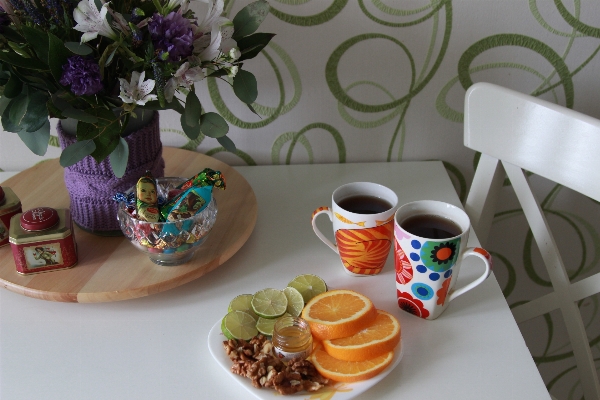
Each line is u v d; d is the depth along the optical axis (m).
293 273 0.92
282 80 1.11
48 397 0.75
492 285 0.90
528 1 1.07
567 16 1.08
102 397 0.75
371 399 0.75
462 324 0.84
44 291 0.85
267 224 1.02
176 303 0.87
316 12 1.06
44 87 0.82
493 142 1.01
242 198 1.04
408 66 1.11
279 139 1.17
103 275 0.88
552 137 0.94
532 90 1.15
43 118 0.81
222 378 0.77
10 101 0.80
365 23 1.07
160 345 0.81
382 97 1.14
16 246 0.85
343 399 0.74
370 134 1.18
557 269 1.02
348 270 0.91
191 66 0.81
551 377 1.46
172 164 1.12
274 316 0.83
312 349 0.79
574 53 1.12
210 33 0.83
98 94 0.82
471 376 0.77
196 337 0.82
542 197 1.25
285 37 1.08
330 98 1.14
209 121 0.86
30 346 0.81
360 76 1.12
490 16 1.08
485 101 1.00
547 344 1.41
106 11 0.75
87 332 0.83
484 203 1.06
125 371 0.78
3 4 0.79
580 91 1.15
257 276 0.92
